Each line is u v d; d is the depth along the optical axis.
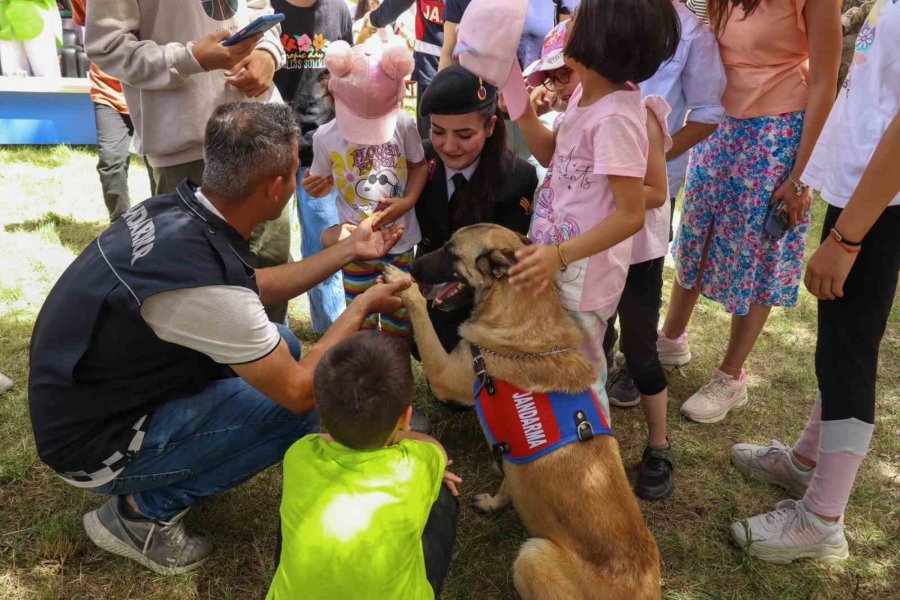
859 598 2.58
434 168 3.12
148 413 2.29
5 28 7.05
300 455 1.93
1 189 6.11
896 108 2.20
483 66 2.38
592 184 2.37
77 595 2.37
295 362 2.30
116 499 2.47
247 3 3.35
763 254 3.30
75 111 7.56
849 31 3.64
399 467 1.87
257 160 2.09
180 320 2.07
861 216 2.15
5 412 3.22
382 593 1.80
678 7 2.95
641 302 2.91
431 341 2.66
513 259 2.47
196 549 2.52
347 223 3.19
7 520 2.65
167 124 3.07
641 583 2.12
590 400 2.41
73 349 2.09
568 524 2.25
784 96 3.07
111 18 2.84
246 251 2.24
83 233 5.32
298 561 1.79
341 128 2.94
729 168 3.24
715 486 3.14
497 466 2.85
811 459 2.97
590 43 2.18
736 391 3.64
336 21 3.88
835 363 2.53
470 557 2.70
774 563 2.71
